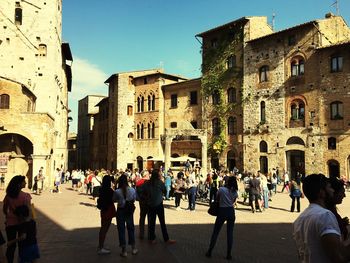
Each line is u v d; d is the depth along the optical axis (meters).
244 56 49.34
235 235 15.27
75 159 103.81
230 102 51.25
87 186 33.16
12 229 9.22
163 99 60.91
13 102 38.19
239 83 50.19
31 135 37.69
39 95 47.50
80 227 16.53
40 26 48.12
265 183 24.38
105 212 11.86
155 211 13.70
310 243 4.62
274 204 26.59
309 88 42.56
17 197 9.31
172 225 17.61
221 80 52.09
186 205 25.73
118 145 62.81
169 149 52.53
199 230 16.33
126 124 63.50
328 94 41.00
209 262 11.02
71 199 28.72
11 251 9.22
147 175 29.30
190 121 56.88
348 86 39.59
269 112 46.19
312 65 42.47
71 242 13.45
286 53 45.03
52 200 27.83
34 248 8.80
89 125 92.69
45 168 37.88
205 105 54.16
